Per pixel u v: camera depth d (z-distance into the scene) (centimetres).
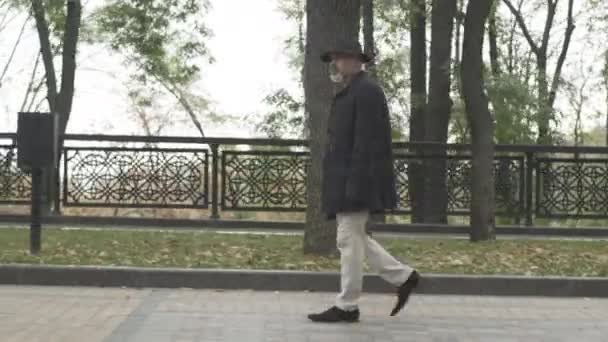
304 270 966
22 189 1524
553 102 2352
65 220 1490
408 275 765
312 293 932
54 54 2067
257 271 947
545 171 1541
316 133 1062
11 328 710
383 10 1978
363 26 1878
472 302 901
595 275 985
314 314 767
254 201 1523
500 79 2000
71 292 899
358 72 762
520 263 1045
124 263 977
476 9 1280
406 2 1870
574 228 1511
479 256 1092
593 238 1424
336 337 702
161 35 2128
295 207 1525
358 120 736
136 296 883
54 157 1037
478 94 1286
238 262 1001
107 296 880
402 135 2169
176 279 941
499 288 948
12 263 962
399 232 1517
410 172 1557
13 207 1525
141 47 2127
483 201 1286
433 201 1545
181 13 2086
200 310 812
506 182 1544
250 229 1487
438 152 1553
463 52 1297
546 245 1226
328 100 1061
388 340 696
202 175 1517
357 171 731
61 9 1861
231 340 684
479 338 716
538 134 2077
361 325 752
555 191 1545
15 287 925
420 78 1978
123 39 2128
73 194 1518
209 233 1296
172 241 1159
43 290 909
